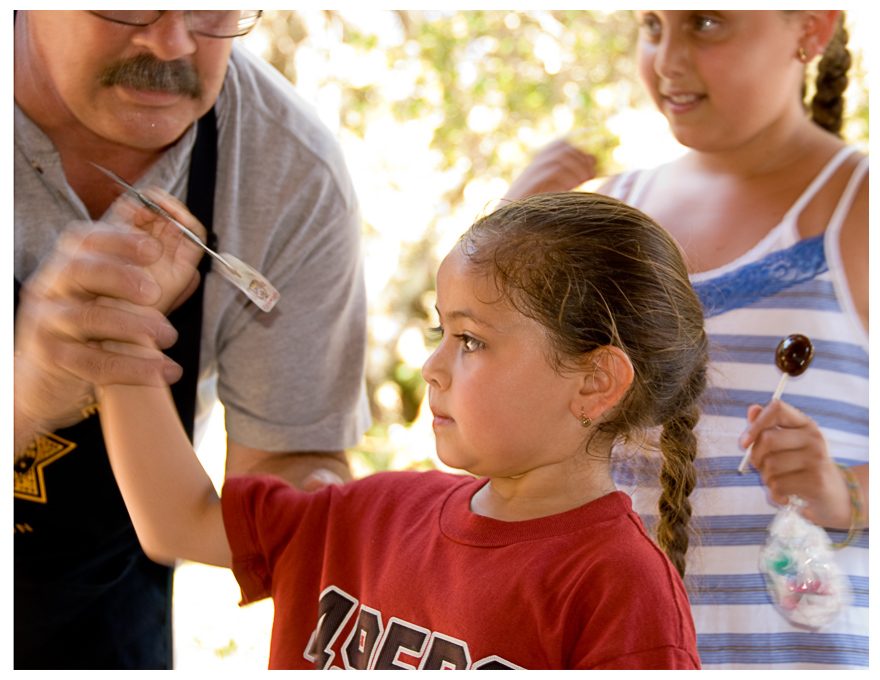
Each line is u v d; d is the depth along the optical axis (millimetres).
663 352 1562
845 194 2184
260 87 2133
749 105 2145
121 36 1793
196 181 2047
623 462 1828
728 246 2244
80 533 2113
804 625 1944
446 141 5285
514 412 1478
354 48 5129
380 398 5562
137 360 1682
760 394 2139
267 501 1714
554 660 1395
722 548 2092
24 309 1776
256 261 2113
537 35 5211
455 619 1459
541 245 1509
